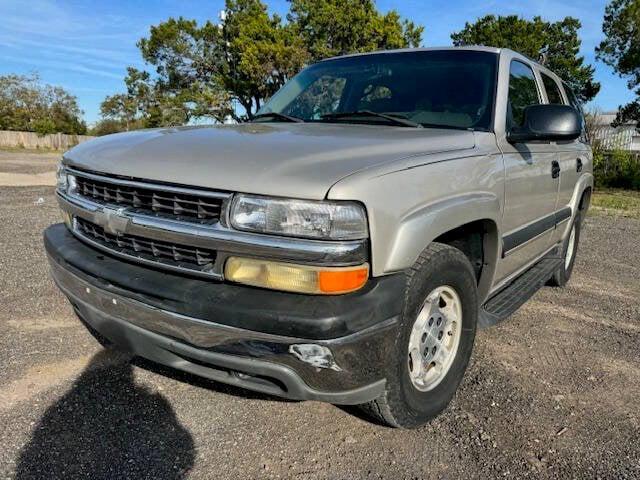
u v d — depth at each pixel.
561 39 31.88
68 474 2.10
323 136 2.43
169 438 2.36
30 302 3.91
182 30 33.94
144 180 2.14
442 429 2.52
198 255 2.02
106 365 2.99
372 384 2.02
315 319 1.80
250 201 1.88
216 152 2.17
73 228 2.65
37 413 2.49
